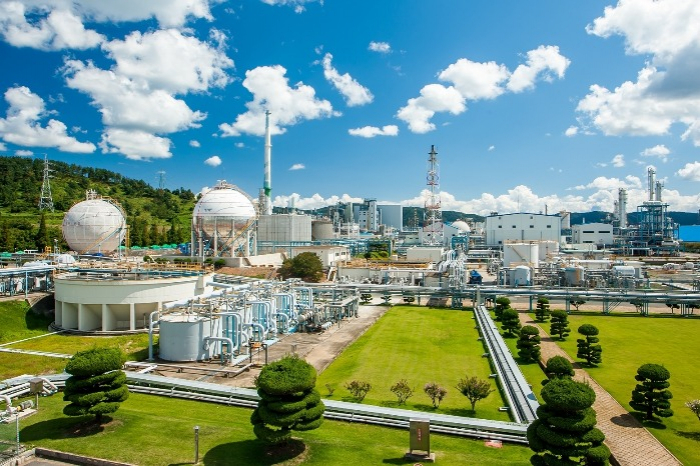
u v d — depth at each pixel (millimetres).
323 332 63281
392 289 86688
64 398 27625
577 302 82938
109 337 60781
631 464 27406
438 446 27172
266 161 159000
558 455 21969
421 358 50125
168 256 114812
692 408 32188
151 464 24172
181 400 36125
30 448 26062
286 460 24500
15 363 48031
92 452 25531
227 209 111875
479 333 62719
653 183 195375
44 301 74188
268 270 107250
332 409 32500
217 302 57438
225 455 25078
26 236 134250
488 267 131000
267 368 25031
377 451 25906
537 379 42906
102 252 102312
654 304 89375
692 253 196125
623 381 42594
